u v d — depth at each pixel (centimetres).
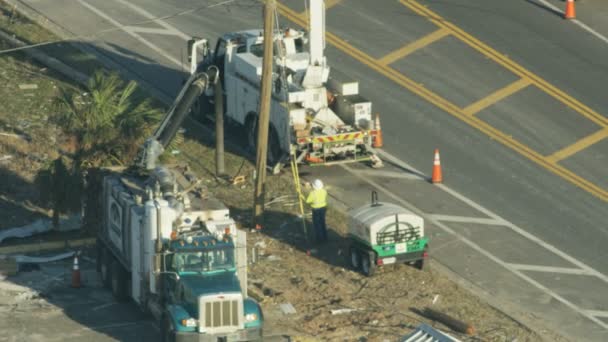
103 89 13600
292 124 14350
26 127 15688
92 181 12900
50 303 11525
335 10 19025
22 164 14738
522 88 16950
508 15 18825
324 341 10825
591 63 17562
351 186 14550
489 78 17188
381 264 12188
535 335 11312
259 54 15625
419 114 16350
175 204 10812
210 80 13912
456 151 15475
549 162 15262
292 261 12638
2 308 11331
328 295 11850
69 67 17488
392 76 17238
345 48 17925
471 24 18562
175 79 17312
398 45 18025
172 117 13375
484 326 11412
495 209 14125
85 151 13238
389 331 11094
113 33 18562
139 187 11581
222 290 10094
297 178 13738
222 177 14675
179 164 12350
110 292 11850
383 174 14888
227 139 15812
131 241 11106
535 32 18350
